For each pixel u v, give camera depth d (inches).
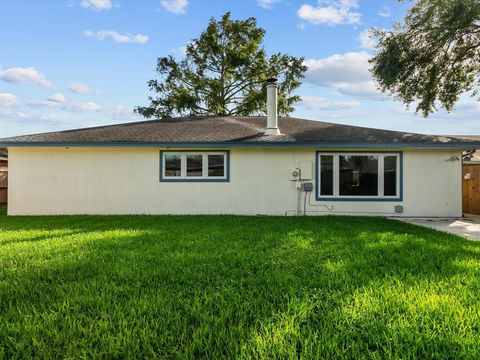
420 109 537.3
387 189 360.8
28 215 356.8
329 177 365.4
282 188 365.7
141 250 171.5
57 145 349.7
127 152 365.1
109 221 295.6
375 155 361.7
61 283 119.6
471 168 406.0
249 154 366.3
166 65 906.1
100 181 364.5
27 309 95.9
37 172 363.3
